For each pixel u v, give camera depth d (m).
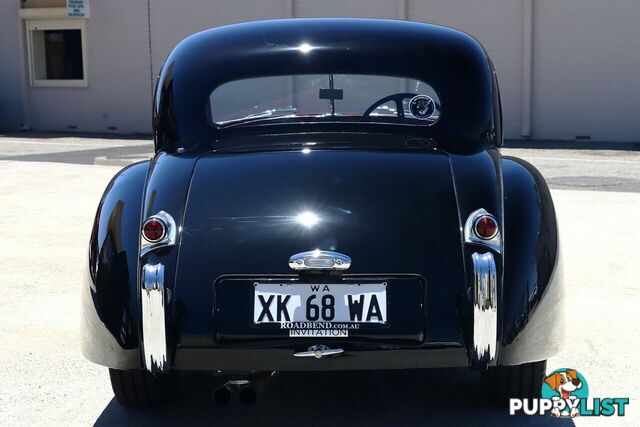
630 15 15.21
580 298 5.27
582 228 7.35
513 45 15.99
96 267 3.16
